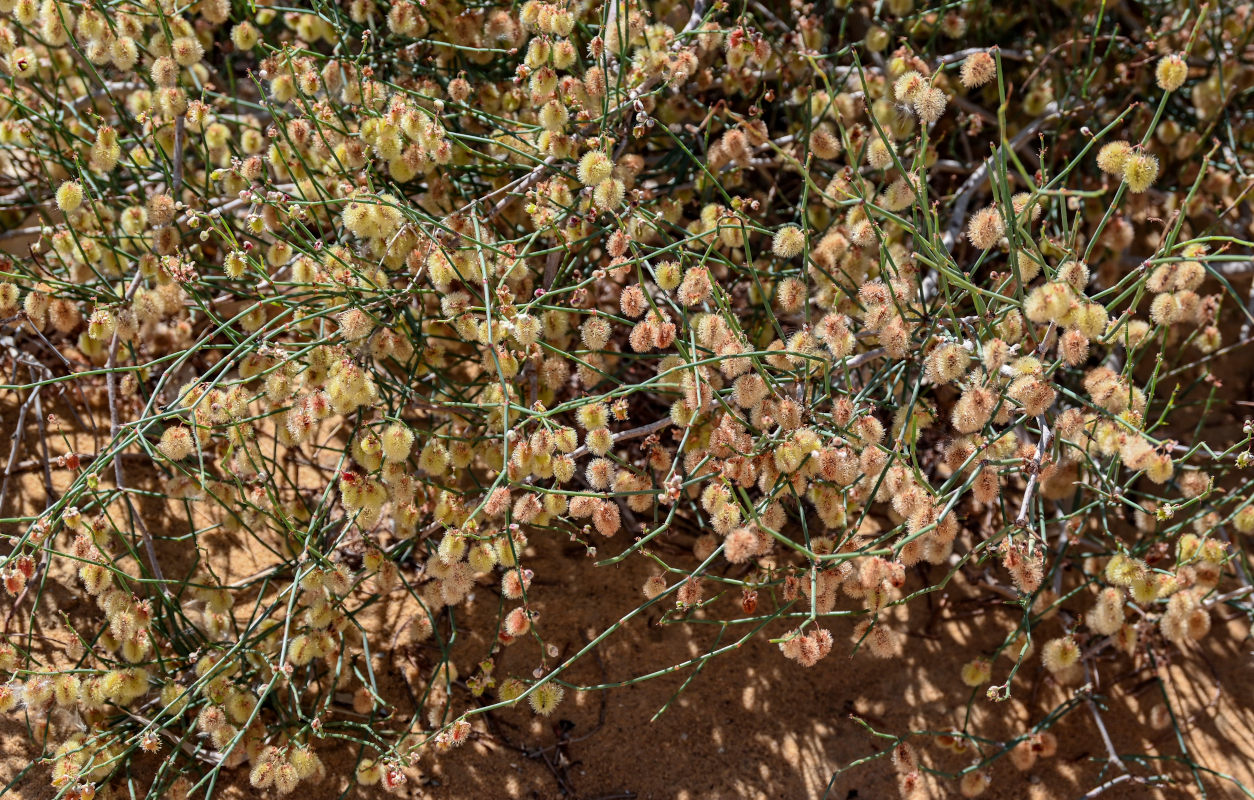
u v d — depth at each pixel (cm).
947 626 87
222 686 76
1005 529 76
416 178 89
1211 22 97
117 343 83
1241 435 96
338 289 80
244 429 82
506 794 80
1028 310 73
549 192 81
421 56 93
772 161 93
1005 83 102
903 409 81
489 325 74
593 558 87
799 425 76
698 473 81
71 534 85
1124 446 76
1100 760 84
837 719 84
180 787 75
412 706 82
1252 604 89
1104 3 90
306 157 86
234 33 83
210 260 93
